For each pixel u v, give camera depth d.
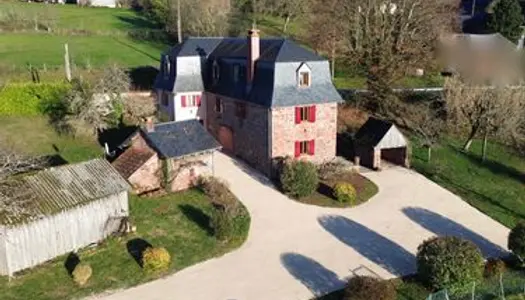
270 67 35.62
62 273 23.83
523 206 33.69
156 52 61.44
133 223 27.88
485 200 34.12
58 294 22.33
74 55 55.66
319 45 53.31
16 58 52.25
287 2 71.19
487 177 37.69
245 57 38.31
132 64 54.50
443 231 29.59
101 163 27.70
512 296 22.94
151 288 23.11
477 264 23.06
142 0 82.38
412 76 56.28
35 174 25.64
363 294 20.83
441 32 49.62
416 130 43.88
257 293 22.97
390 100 48.31
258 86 36.75
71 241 25.34
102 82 40.81
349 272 24.84
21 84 41.72
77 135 38.56
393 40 49.19
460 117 42.31
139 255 25.33
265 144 36.25
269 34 67.69
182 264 24.98
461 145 42.66
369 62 48.84
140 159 32.03
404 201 33.25
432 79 56.06
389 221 30.45
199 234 27.55
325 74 37.28
